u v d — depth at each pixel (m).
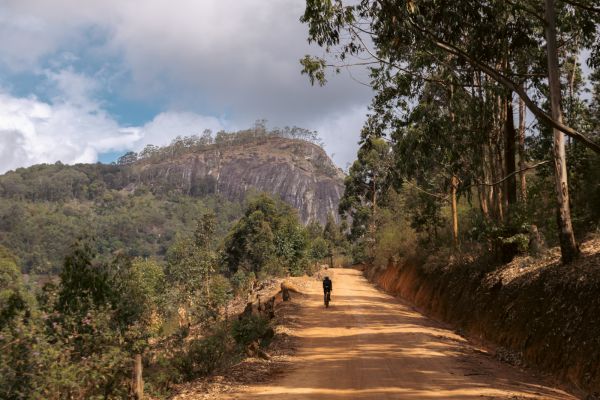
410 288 35.84
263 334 16.78
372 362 12.98
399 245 43.72
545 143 22.77
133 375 9.68
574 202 20.03
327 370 12.05
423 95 21.86
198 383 10.80
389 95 23.16
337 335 18.25
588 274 13.01
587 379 10.66
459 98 20.42
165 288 40.78
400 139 23.61
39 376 7.16
